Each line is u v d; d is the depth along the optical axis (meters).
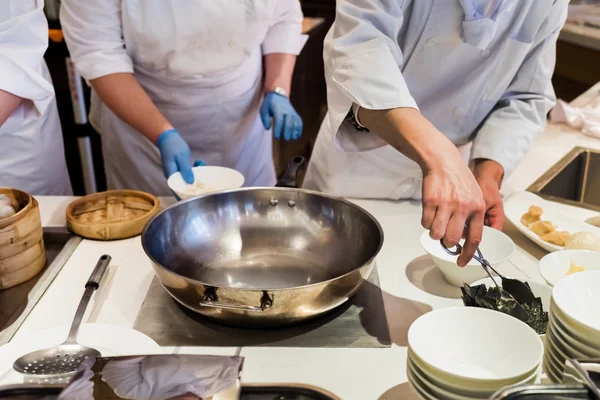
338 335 0.92
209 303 0.85
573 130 2.01
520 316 0.88
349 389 0.81
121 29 1.64
